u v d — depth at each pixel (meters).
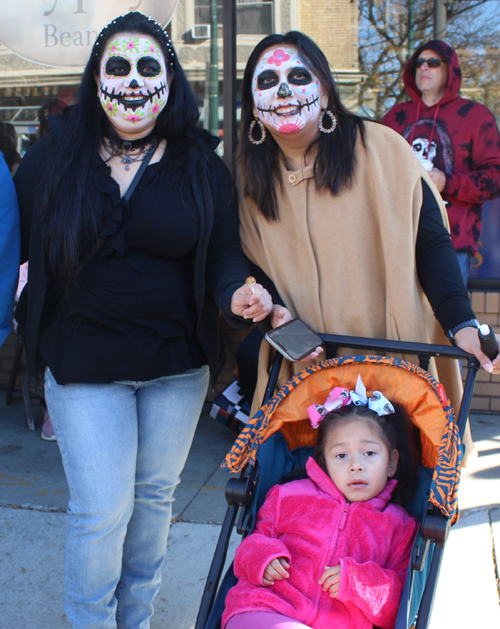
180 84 2.20
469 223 3.79
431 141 3.81
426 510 1.71
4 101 4.72
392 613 1.75
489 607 2.51
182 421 2.22
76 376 2.03
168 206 2.06
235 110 4.41
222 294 2.21
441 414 2.02
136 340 2.08
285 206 2.35
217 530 3.12
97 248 2.02
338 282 2.31
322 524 1.97
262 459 2.11
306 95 2.19
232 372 4.45
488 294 4.27
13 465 3.81
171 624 2.49
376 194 2.23
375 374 2.14
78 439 2.02
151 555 2.30
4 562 2.89
